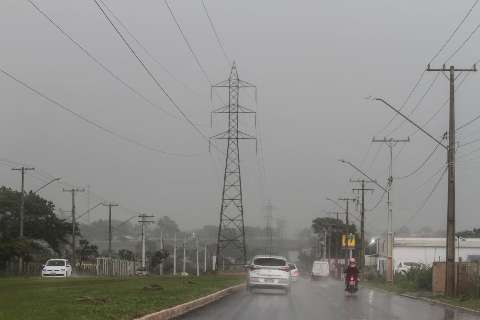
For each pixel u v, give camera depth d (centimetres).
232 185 7425
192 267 14662
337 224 14462
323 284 6269
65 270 5775
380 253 9912
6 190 9356
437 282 4109
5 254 6681
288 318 2205
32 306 1864
